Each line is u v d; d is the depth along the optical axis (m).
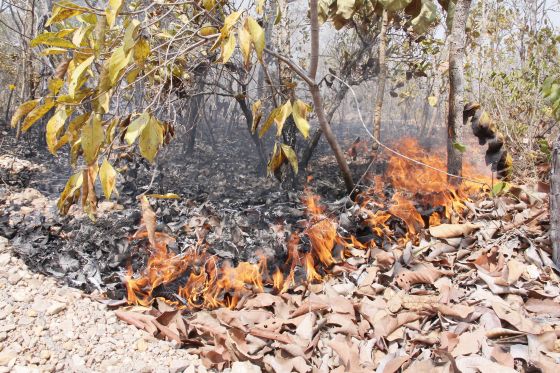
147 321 2.35
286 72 4.53
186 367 2.09
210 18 2.46
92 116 2.11
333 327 2.33
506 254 2.71
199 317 2.39
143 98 3.46
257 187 5.00
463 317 2.21
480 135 3.18
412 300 2.40
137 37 2.09
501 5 6.15
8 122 8.26
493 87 4.84
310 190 4.75
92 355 2.13
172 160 5.83
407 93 7.17
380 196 3.55
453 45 3.40
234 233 3.08
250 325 2.32
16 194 4.42
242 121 8.80
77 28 2.29
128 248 2.95
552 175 2.56
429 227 3.12
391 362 1.98
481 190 3.60
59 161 6.04
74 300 2.49
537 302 2.29
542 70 4.88
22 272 2.69
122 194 4.32
